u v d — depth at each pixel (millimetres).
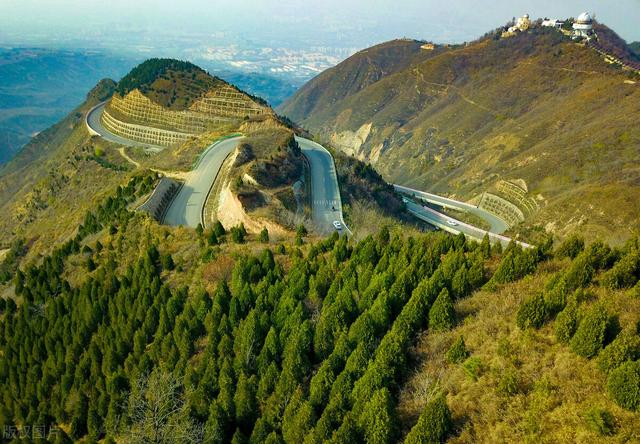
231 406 33188
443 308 33188
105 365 42875
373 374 29391
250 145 103562
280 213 75438
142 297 48781
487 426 25438
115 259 65125
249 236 63156
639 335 26984
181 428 32281
